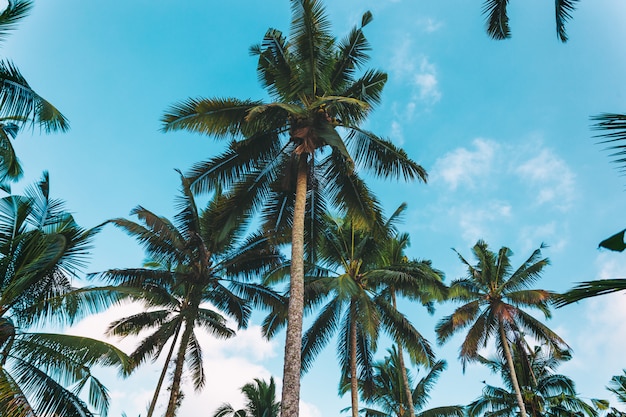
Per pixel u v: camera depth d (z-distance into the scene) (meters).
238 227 16.45
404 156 12.39
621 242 2.50
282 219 14.07
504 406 24.58
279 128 13.06
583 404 22.78
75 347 9.78
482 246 24.11
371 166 13.02
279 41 13.28
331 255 18.80
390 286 19.78
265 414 24.53
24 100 10.27
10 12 9.82
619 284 3.11
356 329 18.70
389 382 25.00
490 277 23.19
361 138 13.11
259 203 13.80
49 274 10.77
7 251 9.90
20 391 9.05
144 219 15.18
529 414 24.25
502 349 22.62
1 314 9.70
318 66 12.84
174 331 16.44
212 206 17.75
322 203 14.24
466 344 21.83
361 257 18.73
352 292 13.57
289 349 9.17
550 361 25.30
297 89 12.55
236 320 17.42
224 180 13.37
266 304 16.91
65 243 10.06
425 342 17.16
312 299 17.31
